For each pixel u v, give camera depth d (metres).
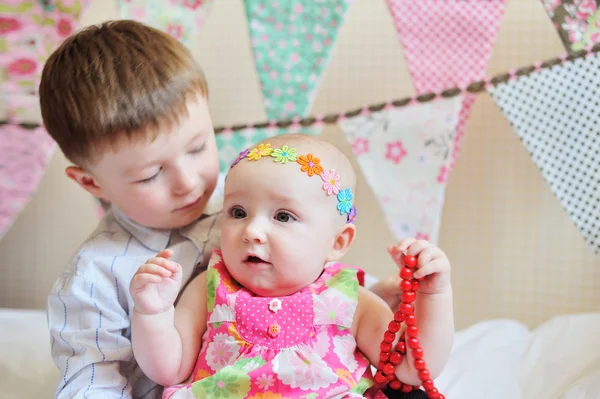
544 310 1.38
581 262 1.35
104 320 0.83
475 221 1.39
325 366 0.72
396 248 0.71
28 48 1.21
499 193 1.37
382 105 1.19
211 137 0.87
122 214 0.91
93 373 0.80
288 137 0.84
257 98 1.44
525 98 1.12
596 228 1.11
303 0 1.17
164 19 1.22
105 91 0.79
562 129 1.11
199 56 1.46
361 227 1.45
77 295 0.83
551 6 1.11
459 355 1.10
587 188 1.11
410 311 0.70
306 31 1.18
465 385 1.00
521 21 1.28
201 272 0.92
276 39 1.19
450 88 1.15
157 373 0.75
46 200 1.54
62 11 1.20
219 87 1.46
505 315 1.41
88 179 0.90
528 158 1.34
